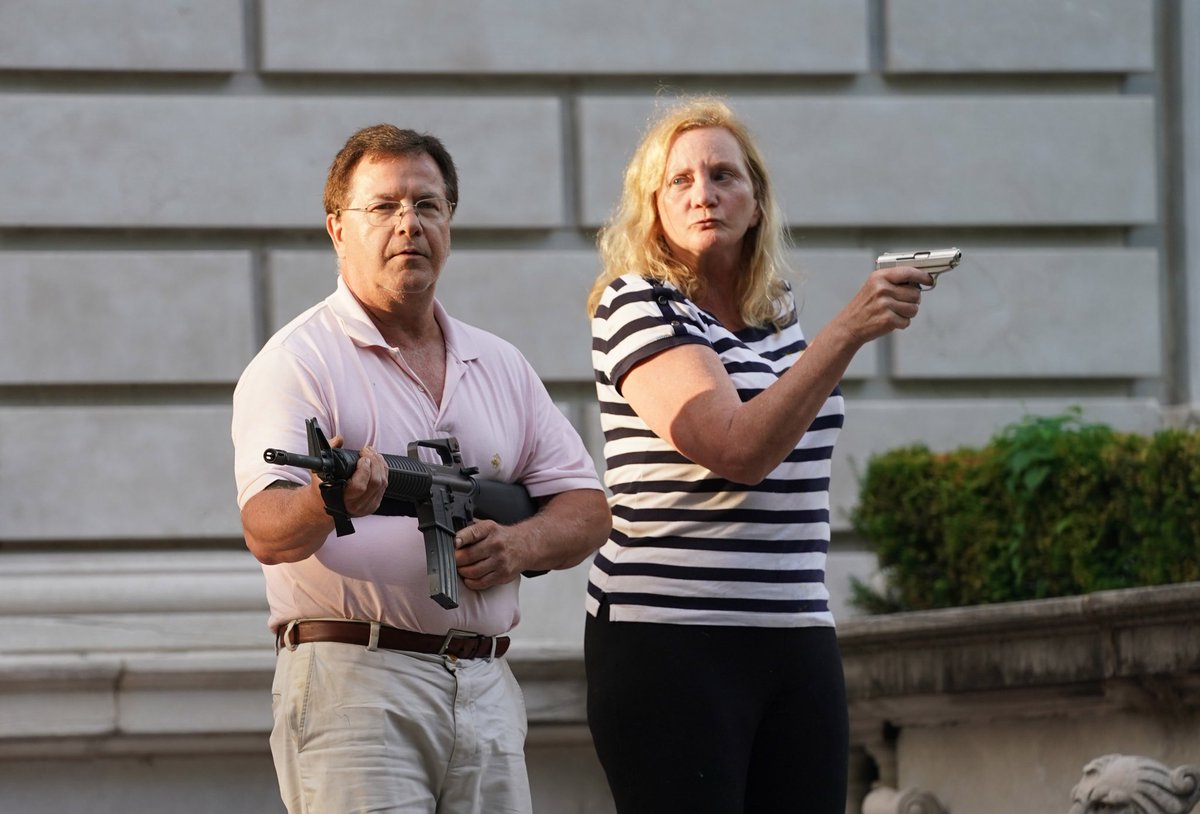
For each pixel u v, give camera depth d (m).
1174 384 21.94
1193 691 14.60
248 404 11.56
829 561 20.61
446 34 20.97
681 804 11.41
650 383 11.73
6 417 20.09
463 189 20.94
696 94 21.44
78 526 20.03
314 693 11.21
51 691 18.52
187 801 19.08
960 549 19.08
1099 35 21.94
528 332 20.92
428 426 11.92
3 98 20.33
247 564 19.91
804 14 21.55
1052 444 18.30
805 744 11.80
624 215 12.68
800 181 21.44
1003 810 16.84
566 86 21.30
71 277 20.31
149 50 20.50
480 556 11.45
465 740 11.46
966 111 21.75
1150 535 17.34
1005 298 21.59
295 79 20.89
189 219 20.48
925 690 17.05
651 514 11.82
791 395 11.08
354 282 12.05
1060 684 15.70
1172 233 22.09
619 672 11.70
